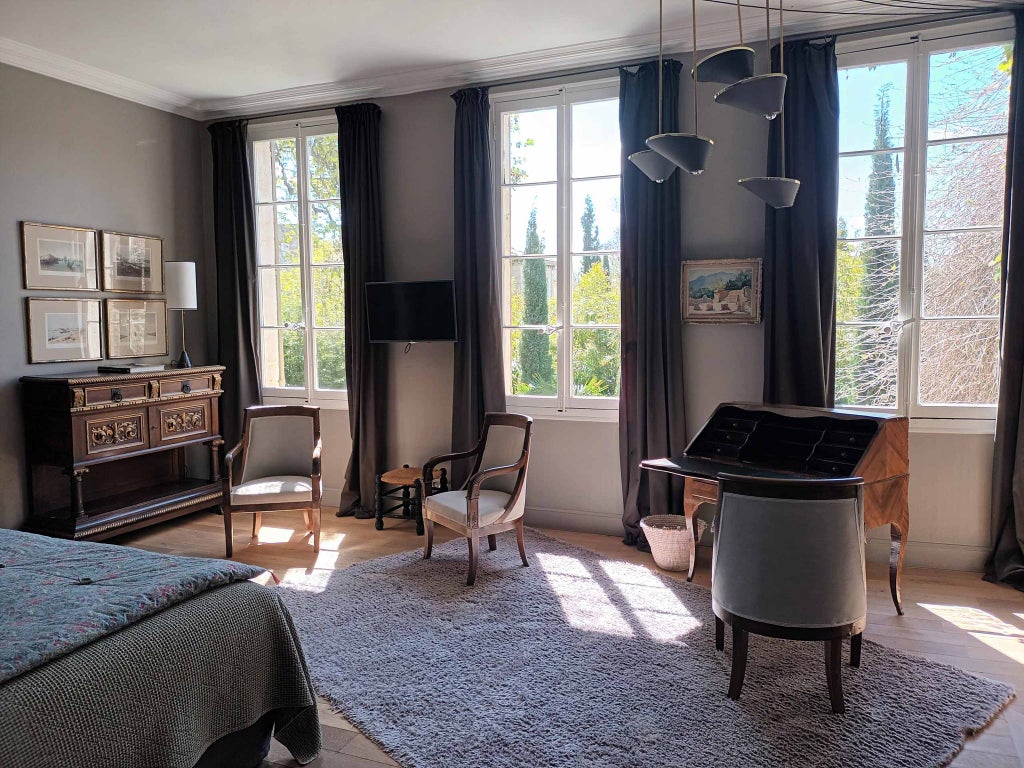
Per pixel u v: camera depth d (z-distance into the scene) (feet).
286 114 16.78
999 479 11.78
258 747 7.21
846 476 9.78
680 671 8.81
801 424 10.98
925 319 12.46
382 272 15.88
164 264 16.53
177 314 16.94
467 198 14.87
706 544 13.70
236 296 16.98
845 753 7.07
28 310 13.61
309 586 11.80
